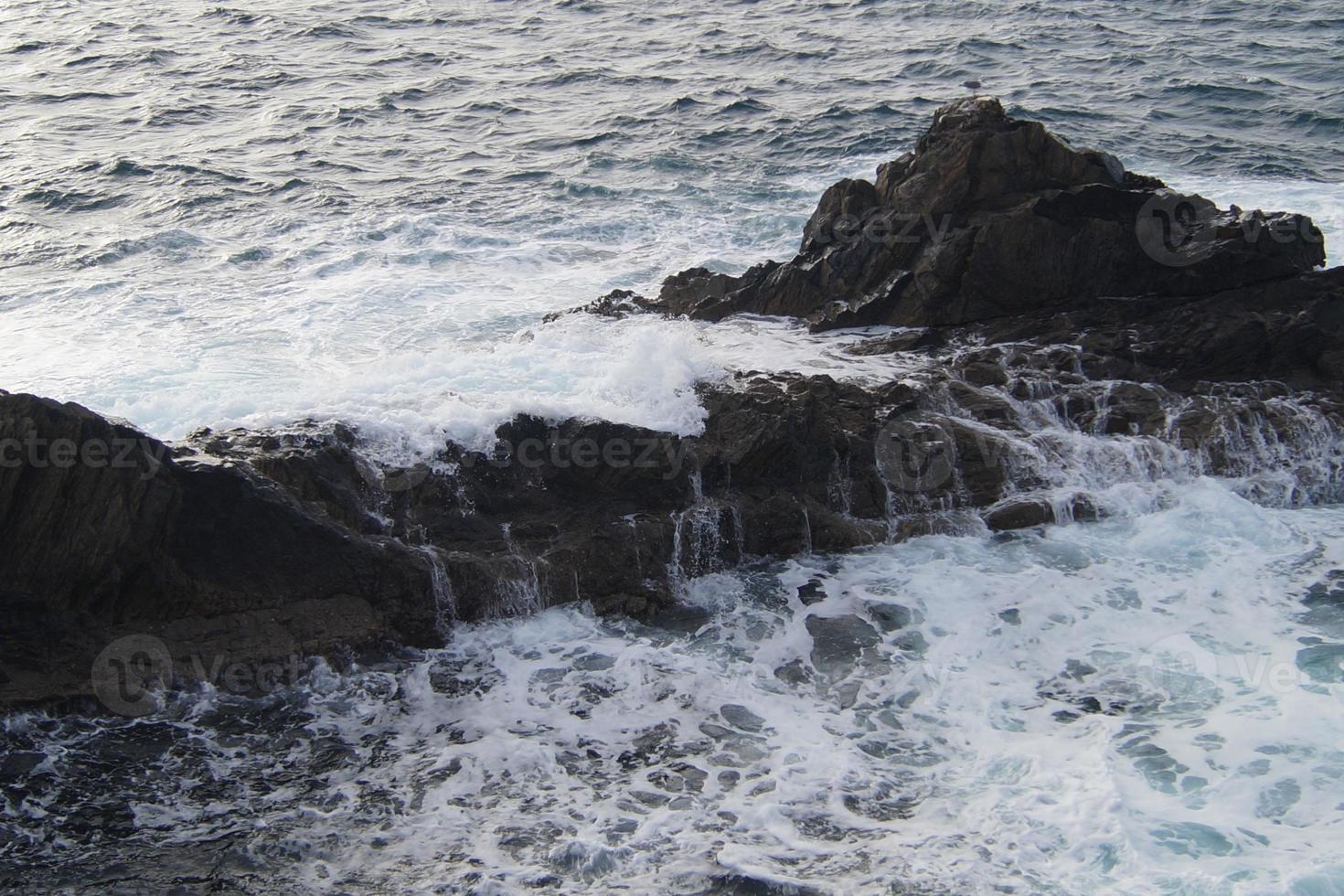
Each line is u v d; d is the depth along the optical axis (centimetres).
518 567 1238
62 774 1023
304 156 2666
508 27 4066
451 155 2709
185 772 1034
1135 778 1013
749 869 931
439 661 1180
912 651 1195
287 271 2023
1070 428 1509
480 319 1823
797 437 1364
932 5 4278
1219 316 1625
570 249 2147
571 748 1073
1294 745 1046
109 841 959
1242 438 1491
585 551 1265
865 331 1706
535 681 1156
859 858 943
